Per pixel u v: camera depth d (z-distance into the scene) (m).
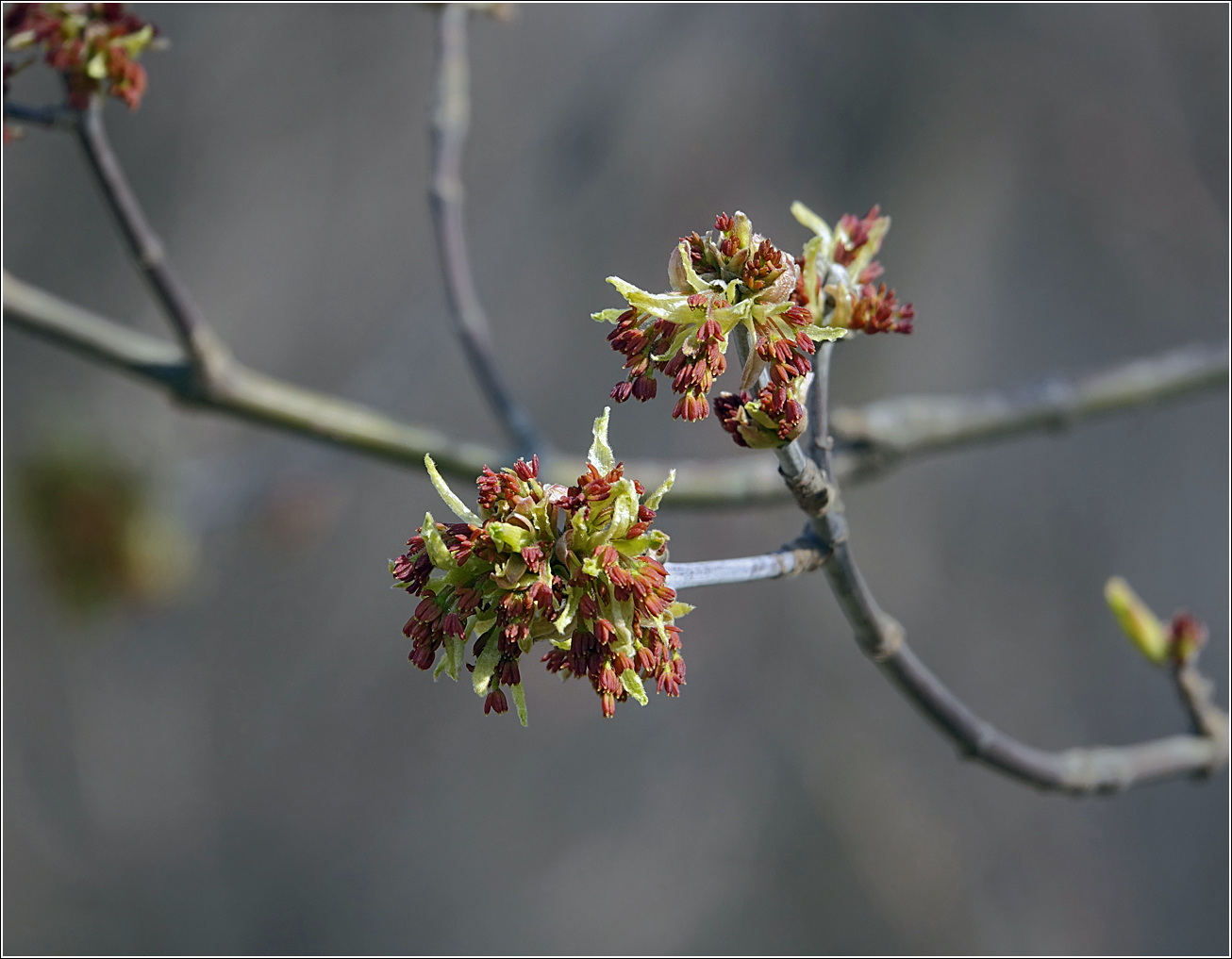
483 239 7.98
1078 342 9.95
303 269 9.67
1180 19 7.71
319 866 10.56
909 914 10.62
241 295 9.43
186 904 9.90
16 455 6.03
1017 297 10.07
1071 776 3.14
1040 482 10.86
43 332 3.69
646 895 11.25
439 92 4.05
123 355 3.71
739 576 2.10
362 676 10.91
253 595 10.43
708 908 11.12
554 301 10.42
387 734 11.07
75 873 9.55
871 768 11.00
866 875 10.81
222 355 3.73
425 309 6.46
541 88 8.99
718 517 10.46
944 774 11.02
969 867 10.70
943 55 9.04
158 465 6.18
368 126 9.73
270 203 9.43
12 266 8.42
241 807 10.38
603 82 8.24
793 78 9.53
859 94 9.47
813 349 1.96
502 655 1.90
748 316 1.93
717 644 11.38
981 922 10.49
